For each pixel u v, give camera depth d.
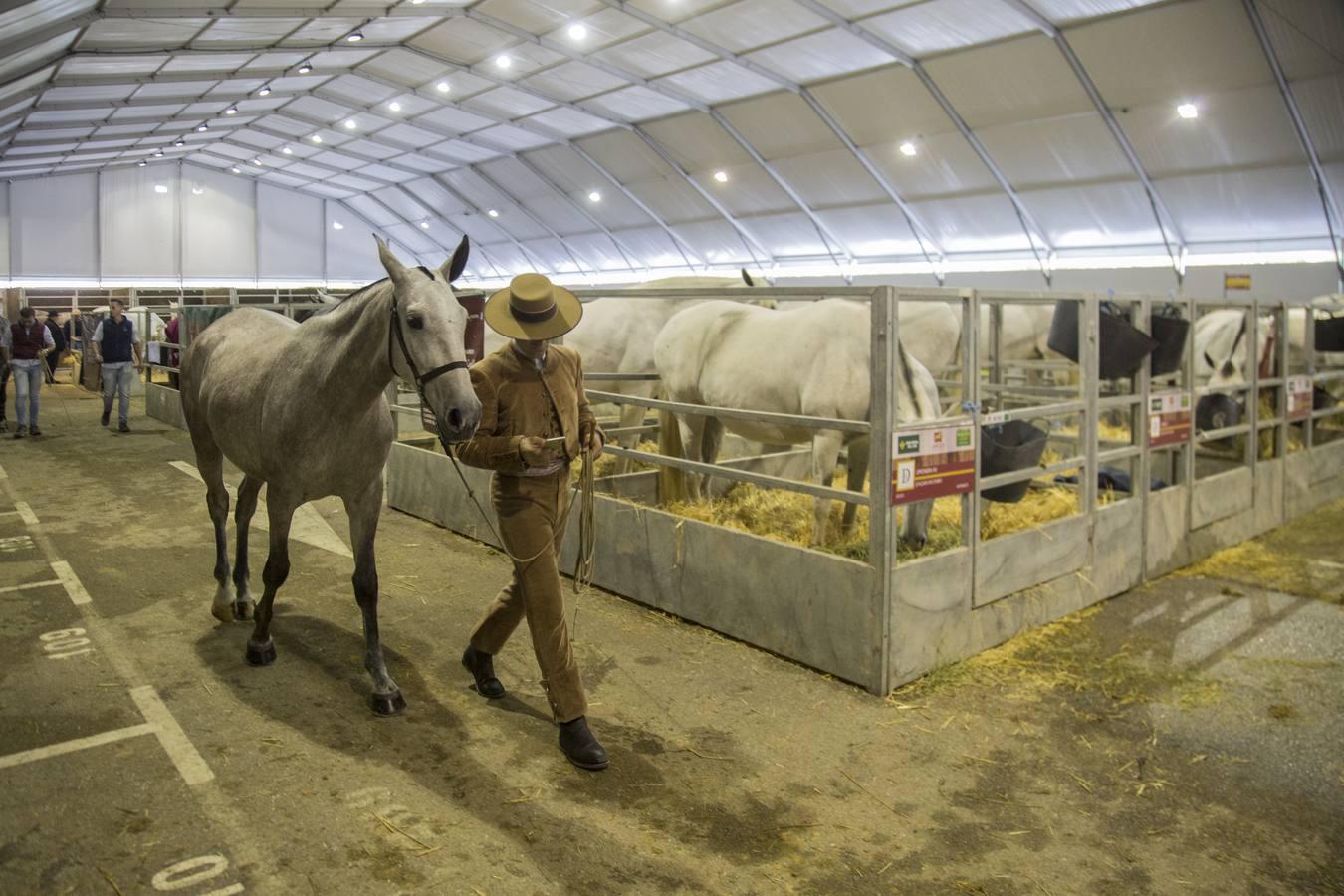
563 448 3.25
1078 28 13.30
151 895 2.39
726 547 4.41
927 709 3.74
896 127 17.14
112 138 23.00
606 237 27.17
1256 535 6.58
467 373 3.04
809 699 3.80
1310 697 3.90
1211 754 3.42
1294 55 12.12
